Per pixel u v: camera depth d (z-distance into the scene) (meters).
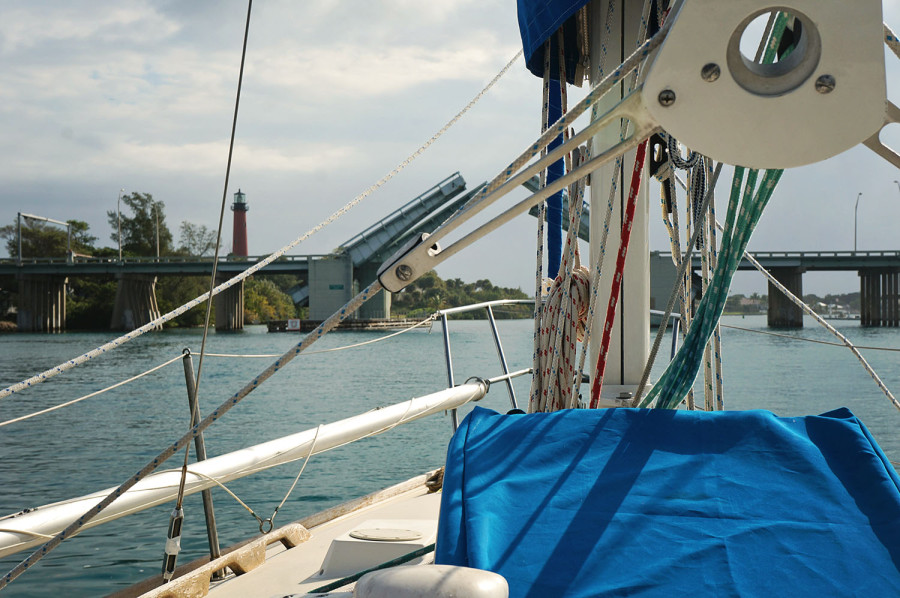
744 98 0.98
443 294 125.69
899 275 74.19
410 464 11.64
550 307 3.09
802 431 1.78
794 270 67.75
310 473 10.95
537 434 1.85
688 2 0.96
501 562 1.45
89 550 7.12
